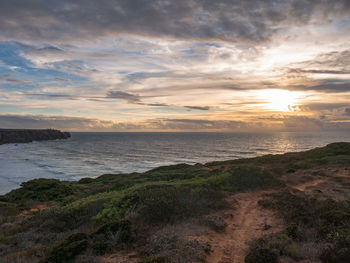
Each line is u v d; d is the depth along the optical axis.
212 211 10.45
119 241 6.88
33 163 76.12
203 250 6.25
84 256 5.91
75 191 26.23
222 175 19.11
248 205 11.99
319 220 7.75
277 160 39.72
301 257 5.63
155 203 9.83
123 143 186.75
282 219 9.05
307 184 19.11
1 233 9.83
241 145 152.12
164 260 5.44
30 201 21.20
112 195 13.59
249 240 7.24
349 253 5.05
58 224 9.96
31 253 6.77
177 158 91.50
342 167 27.03
